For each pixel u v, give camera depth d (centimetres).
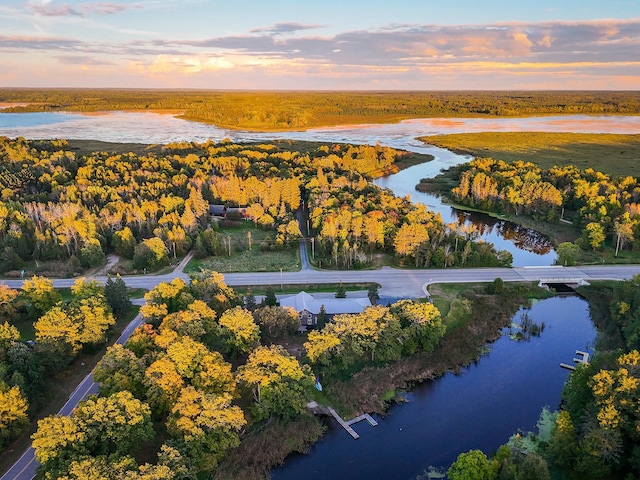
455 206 19812
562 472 6303
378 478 6450
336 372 8331
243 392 7656
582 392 6944
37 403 7281
